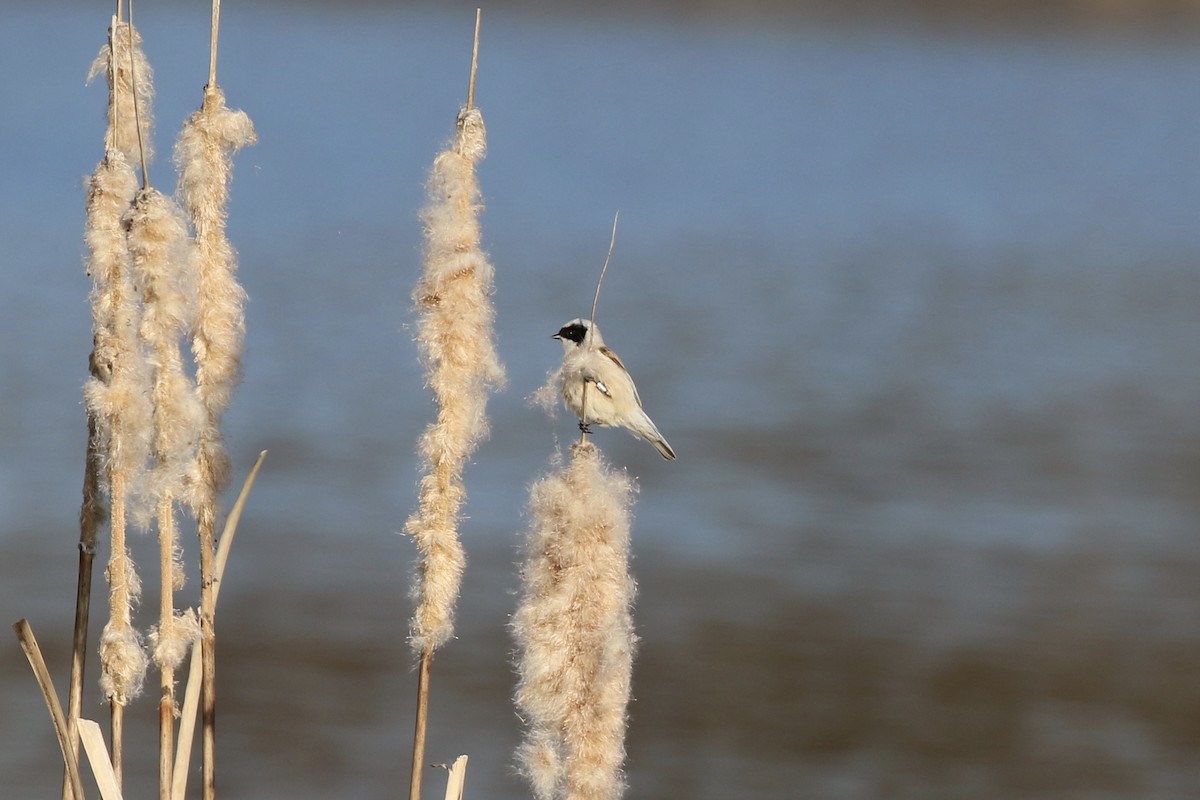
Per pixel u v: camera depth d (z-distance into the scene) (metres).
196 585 15.60
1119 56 90.69
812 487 19.58
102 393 5.05
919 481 19.92
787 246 40.69
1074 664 14.30
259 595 15.48
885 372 26.19
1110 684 13.89
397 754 12.06
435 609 5.11
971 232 43.56
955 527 18.11
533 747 4.91
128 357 5.07
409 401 23.42
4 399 22.25
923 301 32.97
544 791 4.90
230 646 14.12
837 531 17.83
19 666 13.30
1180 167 57.75
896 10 113.69
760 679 13.88
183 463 5.23
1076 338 29.11
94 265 5.08
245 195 47.50
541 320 29.38
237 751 11.84
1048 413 23.48
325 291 32.44
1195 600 15.91
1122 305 32.53
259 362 25.56
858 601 15.66
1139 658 14.47
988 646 14.76
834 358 27.17
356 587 15.77
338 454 20.44
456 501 5.14
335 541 17.11
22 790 10.90
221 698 12.89
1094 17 106.94
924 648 14.61
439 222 5.09
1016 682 13.99
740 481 19.83
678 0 121.31
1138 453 21.34
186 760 5.38
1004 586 16.27
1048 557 17.12
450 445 5.08
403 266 36.19
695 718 12.94
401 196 48.47
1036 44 96.56
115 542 5.14
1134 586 16.28
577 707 4.86
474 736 12.45
